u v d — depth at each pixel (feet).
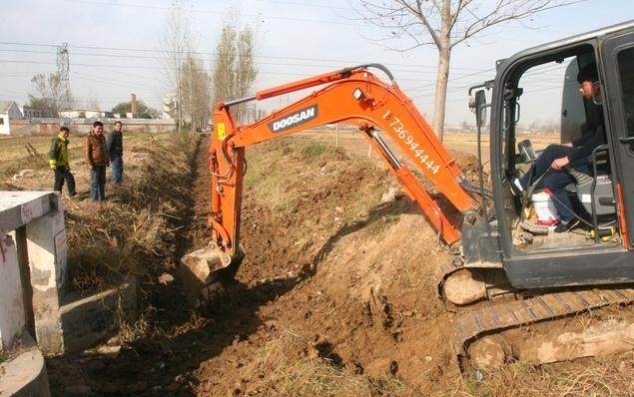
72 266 23.86
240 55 127.65
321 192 44.27
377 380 18.12
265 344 22.06
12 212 17.70
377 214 32.83
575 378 15.19
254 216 47.52
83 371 20.01
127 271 25.35
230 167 25.64
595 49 15.12
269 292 29.73
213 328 25.12
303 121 23.85
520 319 16.08
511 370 15.83
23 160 65.46
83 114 253.03
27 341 16.87
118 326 23.30
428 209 22.59
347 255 30.63
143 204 45.06
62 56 195.31
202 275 25.95
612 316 15.61
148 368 21.03
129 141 109.50
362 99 22.44
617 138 15.12
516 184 18.26
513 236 17.38
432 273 22.93
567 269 16.12
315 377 18.17
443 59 31.71
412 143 21.77
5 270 16.79
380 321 22.18
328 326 23.27
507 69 16.43
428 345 19.39
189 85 162.81
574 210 17.16
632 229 15.26
